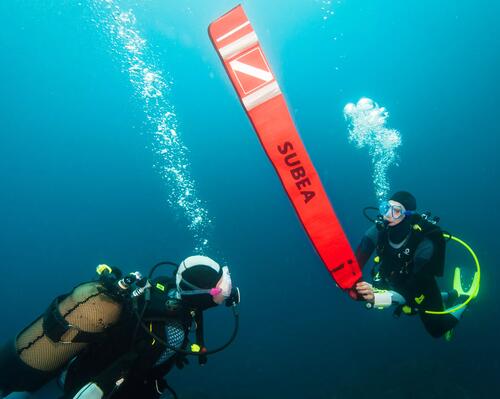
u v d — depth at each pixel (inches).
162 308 64.9
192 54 1113.4
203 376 414.3
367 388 310.0
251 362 423.8
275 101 55.3
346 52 1412.4
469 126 1278.3
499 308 373.1
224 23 52.9
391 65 1477.6
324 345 419.2
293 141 57.7
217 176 2041.1
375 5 1195.3
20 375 63.0
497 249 494.0
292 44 1254.9
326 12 1170.0
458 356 326.3
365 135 655.1
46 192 2025.1
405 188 1014.4
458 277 150.4
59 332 61.4
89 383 59.2
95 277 70.6
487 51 1386.6
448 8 1258.6
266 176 1402.6
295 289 660.1
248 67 54.2
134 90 1380.4
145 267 1347.2
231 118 1680.6
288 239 1080.2
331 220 67.2
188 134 1776.6
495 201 813.9
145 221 1673.2
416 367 315.9
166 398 322.0
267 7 976.3
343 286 81.2
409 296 119.6
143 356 62.6
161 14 797.2
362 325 434.6
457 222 674.2
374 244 137.3
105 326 62.3
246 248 1296.8
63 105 1521.9
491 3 1269.7
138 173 2022.6
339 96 1556.3
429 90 1529.3
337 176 1202.6
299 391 342.6
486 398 272.8
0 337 877.2
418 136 1316.4
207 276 66.4
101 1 650.8
